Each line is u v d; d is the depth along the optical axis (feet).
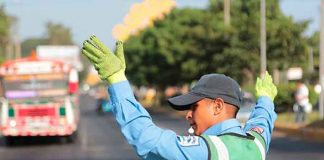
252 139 13.14
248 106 79.82
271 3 156.25
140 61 242.78
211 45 163.12
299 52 152.35
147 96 324.60
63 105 89.97
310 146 82.17
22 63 89.71
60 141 96.58
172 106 13.48
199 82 13.55
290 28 149.89
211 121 13.37
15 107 89.61
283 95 128.47
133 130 12.14
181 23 199.21
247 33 153.89
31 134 89.56
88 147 87.04
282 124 108.37
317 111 142.10
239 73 157.48
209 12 176.86
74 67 91.50
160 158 12.15
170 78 214.69
